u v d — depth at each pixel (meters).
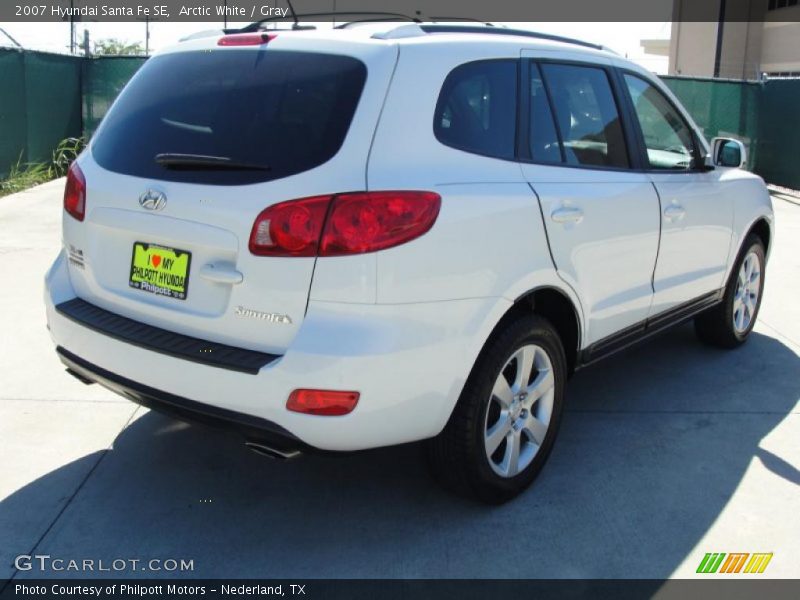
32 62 12.32
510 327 3.27
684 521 3.42
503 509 3.48
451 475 3.29
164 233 3.04
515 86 3.47
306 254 2.76
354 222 2.75
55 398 4.44
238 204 2.86
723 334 5.43
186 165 3.03
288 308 2.80
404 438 2.96
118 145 3.34
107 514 3.37
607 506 3.52
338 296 2.76
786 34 21.02
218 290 2.95
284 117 2.97
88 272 3.38
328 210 2.76
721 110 14.93
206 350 2.91
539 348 3.46
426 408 2.95
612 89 4.07
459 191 3.01
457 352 2.99
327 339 2.74
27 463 3.75
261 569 3.05
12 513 3.35
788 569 3.12
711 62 23.05
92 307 3.37
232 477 3.70
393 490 3.62
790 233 9.97
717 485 3.72
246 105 3.07
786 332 6.01
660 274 4.28
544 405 3.59
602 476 3.78
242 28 3.60
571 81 3.81
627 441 4.15
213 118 3.10
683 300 4.61
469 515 3.43
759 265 5.60
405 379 2.85
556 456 3.96
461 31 3.49
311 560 3.11
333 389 2.74
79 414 4.26
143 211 3.10
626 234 3.88
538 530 3.33
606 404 4.62
